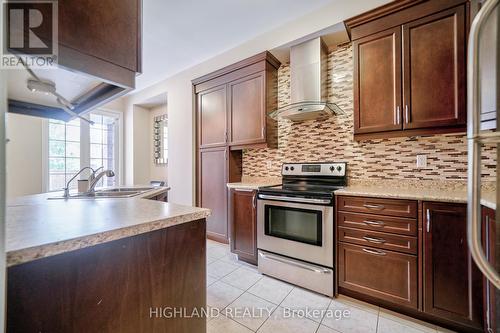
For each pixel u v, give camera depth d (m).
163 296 0.95
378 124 1.96
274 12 2.37
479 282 1.37
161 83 4.11
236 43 2.96
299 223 2.08
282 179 2.80
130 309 0.85
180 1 2.19
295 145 2.79
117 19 0.94
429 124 1.75
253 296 1.92
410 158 2.08
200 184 3.43
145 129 4.95
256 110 2.78
